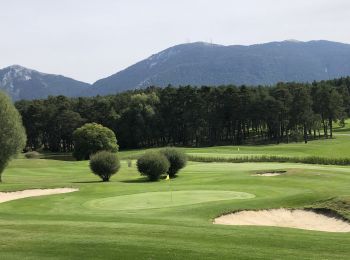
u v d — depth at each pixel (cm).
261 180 4669
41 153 14712
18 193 4459
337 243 1834
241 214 2797
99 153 5659
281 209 2897
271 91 14600
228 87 14025
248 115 13325
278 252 1669
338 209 2733
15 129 6047
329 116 13600
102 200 3578
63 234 1966
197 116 14062
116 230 2055
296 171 5256
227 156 8931
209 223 2373
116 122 14700
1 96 6056
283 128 13500
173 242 1808
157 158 5425
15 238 1889
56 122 15200
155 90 18738
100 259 1581
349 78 19325
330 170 5506
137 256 1609
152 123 14650
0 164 5981
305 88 13888
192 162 8319
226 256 1606
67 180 5862
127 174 6644
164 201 3362
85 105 15662
